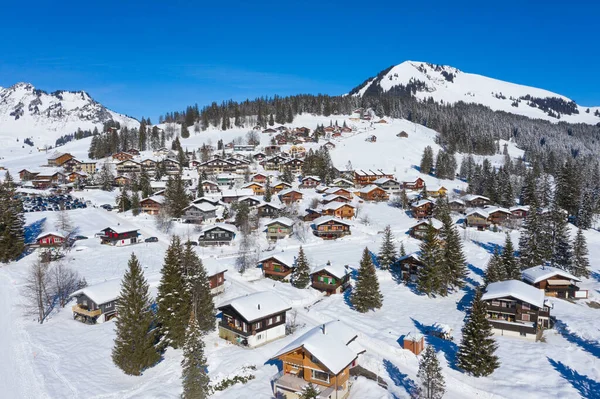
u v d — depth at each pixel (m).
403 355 45.59
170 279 49.22
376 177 158.50
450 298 64.88
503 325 52.25
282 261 70.19
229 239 88.44
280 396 37.47
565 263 76.81
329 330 39.91
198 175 162.38
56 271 65.94
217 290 63.75
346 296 64.62
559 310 59.72
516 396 37.50
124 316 42.62
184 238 92.19
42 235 81.62
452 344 48.56
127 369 41.84
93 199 127.06
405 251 84.31
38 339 49.78
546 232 80.62
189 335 36.66
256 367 43.09
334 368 34.69
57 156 170.50
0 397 37.97
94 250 82.62
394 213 119.19
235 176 153.00
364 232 100.19
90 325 54.22
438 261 64.94
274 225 93.94
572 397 37.06
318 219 99.19
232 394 38.12
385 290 67.81
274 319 50.28
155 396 38.00
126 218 107.12
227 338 50.16
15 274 70.75
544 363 43.84
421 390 35.47
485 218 103.81
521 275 69.19
